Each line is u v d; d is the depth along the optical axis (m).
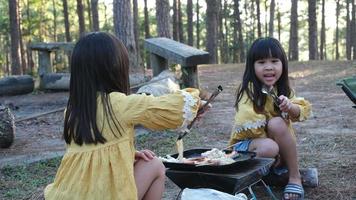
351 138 5.46
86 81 2.36
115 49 2.40
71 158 2.39
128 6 13.38
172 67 10.07
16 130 6.88
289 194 3.45
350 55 34.09
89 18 34.44
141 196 2.45
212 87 10.83
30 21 33.56
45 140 6.18
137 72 12.77
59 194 2.36
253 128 3.46
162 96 2.37
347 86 3.94
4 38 39.31
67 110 2.43
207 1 20.73
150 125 2.35
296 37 24.30
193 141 5.64
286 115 3.51
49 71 11.80
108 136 2.33
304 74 12.80
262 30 43.44
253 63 3.49
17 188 4.20
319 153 4.89
